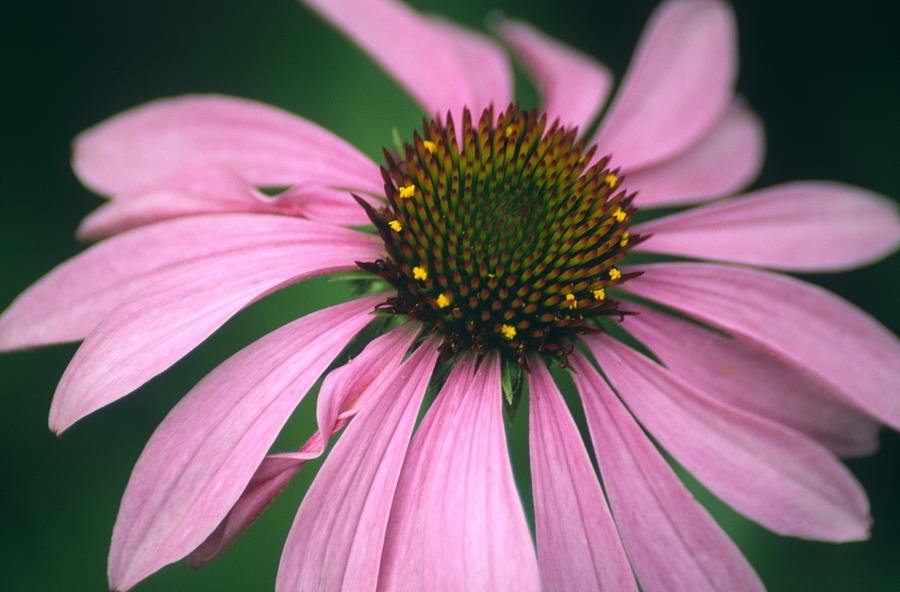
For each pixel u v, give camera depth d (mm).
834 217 303
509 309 281
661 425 281
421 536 261
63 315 270
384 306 277
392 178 287
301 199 281
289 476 264
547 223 285
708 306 292
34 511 297
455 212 283
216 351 309
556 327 282
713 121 311
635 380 284
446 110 307
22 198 310
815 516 277
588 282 284
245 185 276
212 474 259
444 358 275
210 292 268
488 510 261
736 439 281
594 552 267
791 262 300
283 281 268
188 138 288
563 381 305
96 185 283
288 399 265
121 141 285
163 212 278
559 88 312
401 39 307
